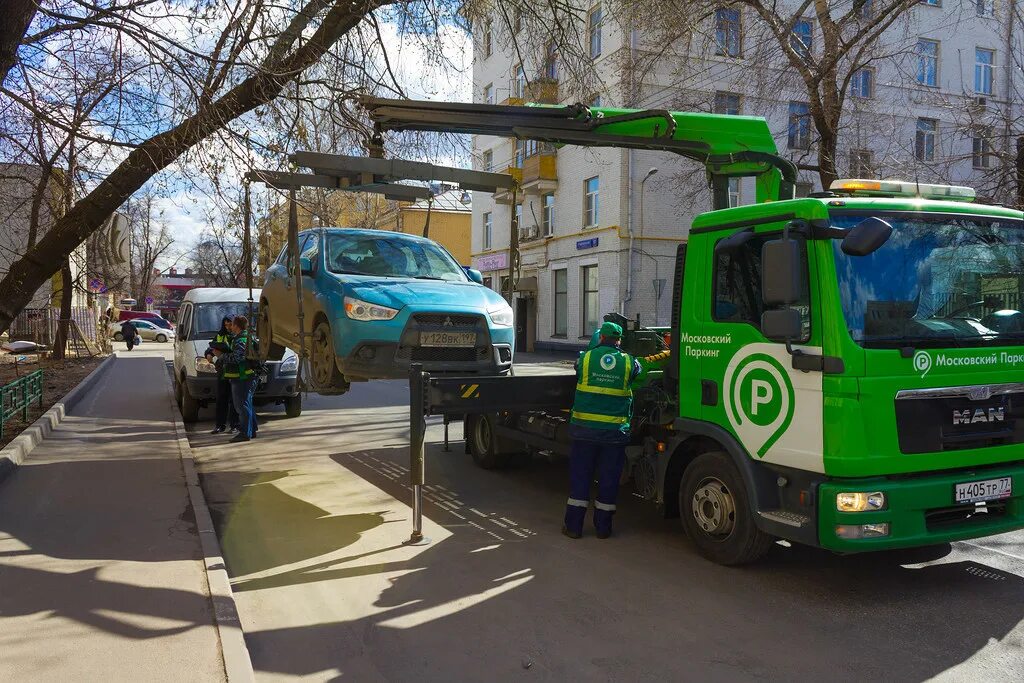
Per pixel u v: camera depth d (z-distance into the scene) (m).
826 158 14.53
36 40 7.78
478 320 6.74
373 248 7.86
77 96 8.10
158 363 25.94
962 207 5.00
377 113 6.54
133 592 4.41
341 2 7.90
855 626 4.29
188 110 7.23
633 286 25.48
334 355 6.72
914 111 22.80
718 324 5.25
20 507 6.32
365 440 10.66
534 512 6.89
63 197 9.52
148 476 7.57
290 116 7.77
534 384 6.40
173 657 3.58
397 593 4.87
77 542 5.38
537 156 29.27
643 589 4.91
